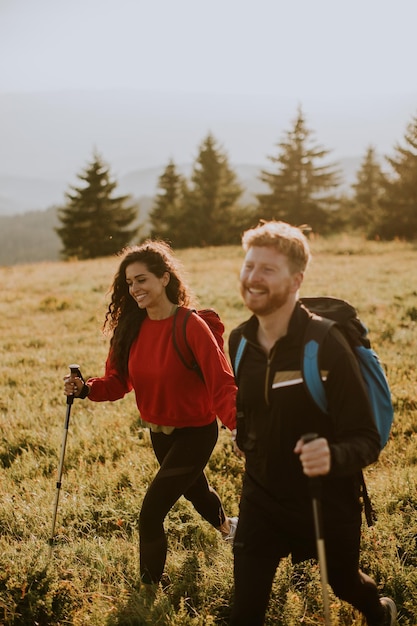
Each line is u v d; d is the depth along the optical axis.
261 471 2.81
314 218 57.81
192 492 4.12
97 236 59.81
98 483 5.37
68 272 26.89
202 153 59.25
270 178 59.59
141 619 3.48
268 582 2.80
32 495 5.23
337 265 23.62
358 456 2.46
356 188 67.50
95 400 4.12
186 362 3.59
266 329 2.71
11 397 8.61
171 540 4.48
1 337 13.74
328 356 2.53
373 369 2.67
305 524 2.77
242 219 58.56
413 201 45.69
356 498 2.81
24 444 6.65
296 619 3.48
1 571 3.95
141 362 3.70
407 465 5.46
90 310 16.70
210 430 3.77
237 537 2.92
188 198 60.03
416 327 11.50
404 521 4.38
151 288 3.63
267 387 2.65
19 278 25.34
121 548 4.34
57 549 4.27
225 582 3.83
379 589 3.75
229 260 29.05
